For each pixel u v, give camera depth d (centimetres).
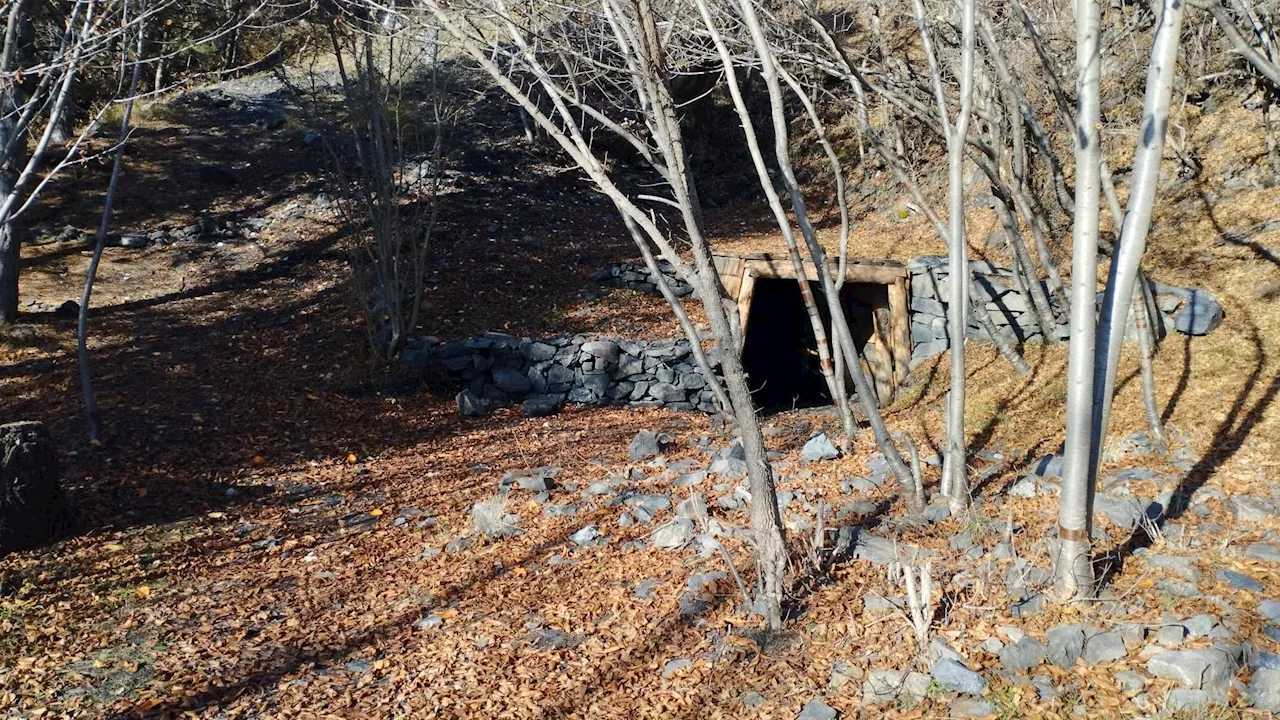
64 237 1477
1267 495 561
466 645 499
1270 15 659
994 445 743
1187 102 1222
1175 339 822
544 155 1848
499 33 629
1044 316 909
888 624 461
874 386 991
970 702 393
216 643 517
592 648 479
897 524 579
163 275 1387
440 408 1029
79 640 521
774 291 1241
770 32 755
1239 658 407
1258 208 993
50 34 846
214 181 1694
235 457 854
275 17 1113
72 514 688
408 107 1736
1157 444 655
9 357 1073
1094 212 421
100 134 1802
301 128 1883
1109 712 380
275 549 659
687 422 1000
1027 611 458
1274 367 720
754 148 513
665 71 483
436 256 1391
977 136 834
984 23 697
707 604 505
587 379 1079
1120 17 1096
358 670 484
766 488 484
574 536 635
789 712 405
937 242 1359
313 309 1242
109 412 925
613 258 1474
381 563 632
